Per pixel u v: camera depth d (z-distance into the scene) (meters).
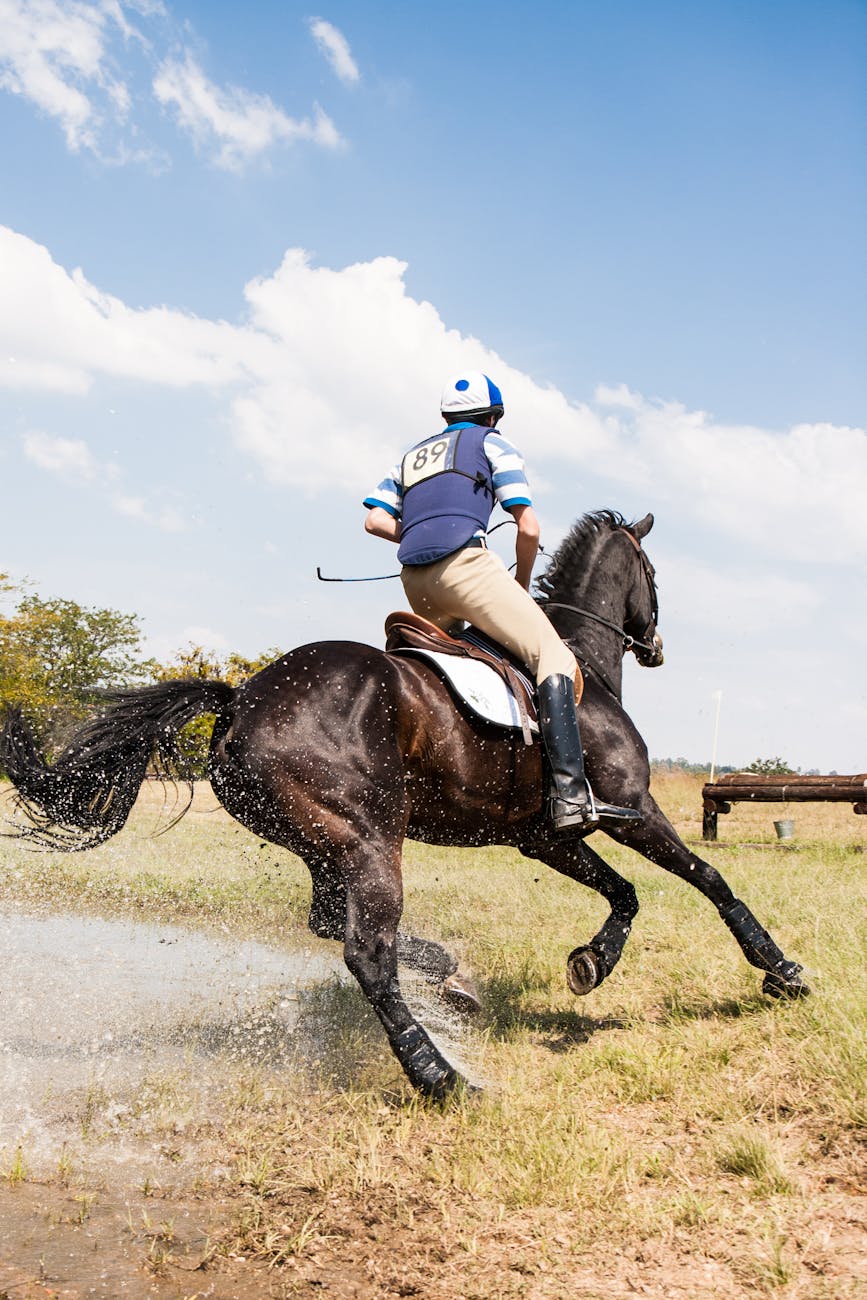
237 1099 3.87
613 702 4.83
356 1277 2.70
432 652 4.23
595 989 5.35
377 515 4.70
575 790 4.25
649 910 7.23
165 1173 3.28
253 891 8.45
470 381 4.67
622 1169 3.15
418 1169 3.30
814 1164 3.14
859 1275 2.54
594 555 5.40
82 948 6.57
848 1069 3.54
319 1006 5.17
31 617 30.38
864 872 9.38
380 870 3.78
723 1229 2.82
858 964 5.05
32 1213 2.98
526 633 4.34
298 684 3.88
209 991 5.52
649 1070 3.89
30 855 9.99
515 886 8.71
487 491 4.47
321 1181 3.18
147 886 8.80
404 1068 3.76
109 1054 4.42
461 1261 2.75
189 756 3.92
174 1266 2.72
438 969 4.93
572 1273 2.66
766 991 4.69
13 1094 3.91
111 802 3.91
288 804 3.77
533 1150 3.27
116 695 3.90
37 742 3.93
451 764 4.11
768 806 19.61
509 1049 4.41
